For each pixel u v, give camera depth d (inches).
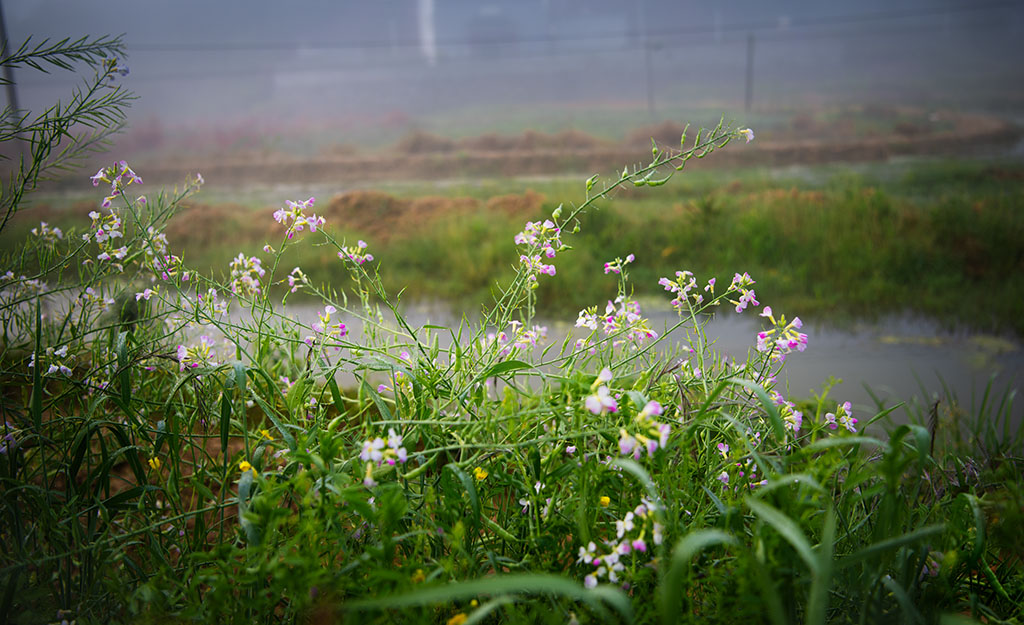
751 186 725.3
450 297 374.0
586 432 72.3
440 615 69.5
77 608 74.6
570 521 74.7
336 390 82.4
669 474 74.1
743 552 61.6
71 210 605.6
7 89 344.5
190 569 74.5
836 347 298.7
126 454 81.3
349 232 533.0
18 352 105.9
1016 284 384.8
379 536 75.0
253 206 745.6
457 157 1240.8
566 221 94.6
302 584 61.6
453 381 88.7
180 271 96.9
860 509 86.6
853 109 2048.5
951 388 242.1
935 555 72.7
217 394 97.0
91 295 99.7
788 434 84.1
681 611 66.5
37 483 90.7
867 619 66.6
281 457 86.4
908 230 462.6
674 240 440.8
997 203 522.6
